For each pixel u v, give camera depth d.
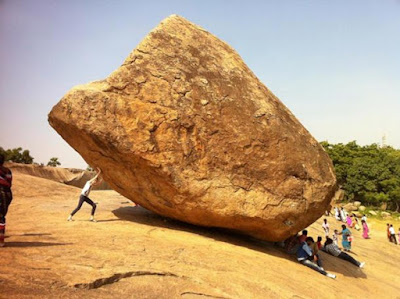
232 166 8.70
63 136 9.48
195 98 8.87
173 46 9.41
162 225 9.71
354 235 23.28
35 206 12.01
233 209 8.59
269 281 6.75
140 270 5.45
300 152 9.21
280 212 8.72
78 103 8.31
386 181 40.81
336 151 46.66
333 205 39.09
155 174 8.49
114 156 8.70
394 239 22.62
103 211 11.20
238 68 10.07
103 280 4.79
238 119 9.00
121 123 8.33
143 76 8.77
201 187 8.49
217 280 6.05
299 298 6.42
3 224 5.59
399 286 11.12
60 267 4.97
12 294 3.80
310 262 9.25
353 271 10.85
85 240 6.79
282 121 9.54
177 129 8.59
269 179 8.77
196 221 9.30
